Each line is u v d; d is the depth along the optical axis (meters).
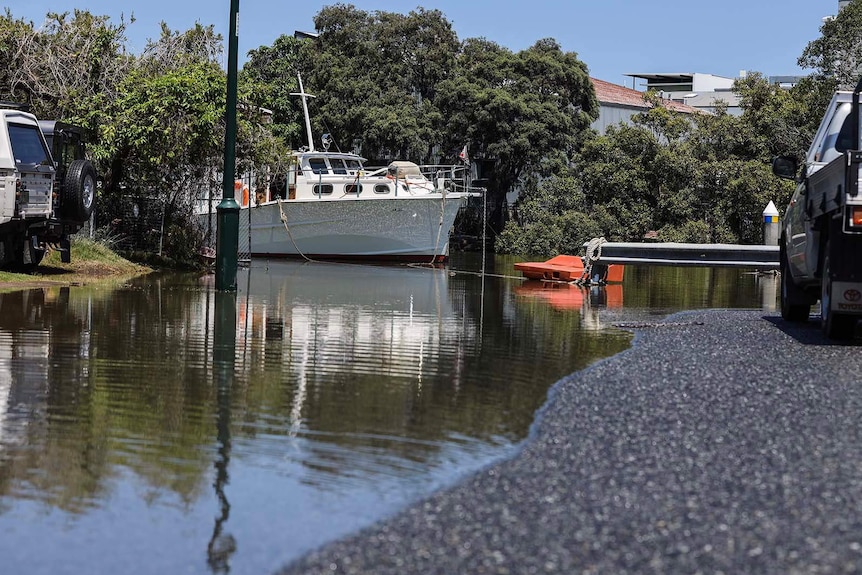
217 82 24.23
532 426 6.84
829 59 42.25
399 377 8.77
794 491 5.10
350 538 4.61
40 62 24.05
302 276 23.84
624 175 46.03
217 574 4.27
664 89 83.50
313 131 52.53
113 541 4.64
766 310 15.83
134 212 24.92
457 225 53.59
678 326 12.71
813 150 12.59
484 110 51.50
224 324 12.29
